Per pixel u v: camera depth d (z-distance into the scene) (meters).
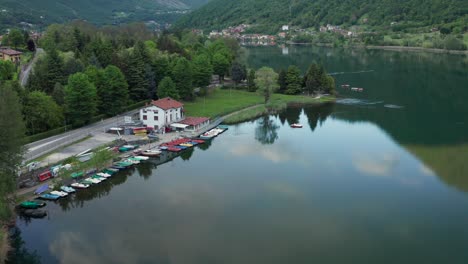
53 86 180.88
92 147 146.00
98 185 122.38
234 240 92.75
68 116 164.75
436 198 112.06
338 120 193.00
